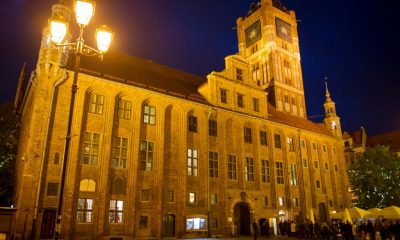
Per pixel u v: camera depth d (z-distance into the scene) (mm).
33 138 28750
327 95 72000
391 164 55000
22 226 26312
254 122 47219
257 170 45156
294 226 41156
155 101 37656
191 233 35688
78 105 31891
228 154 42969
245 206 43375
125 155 33812
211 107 42188
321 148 57688
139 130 35000
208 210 37781
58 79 31344
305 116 76812
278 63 76250
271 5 80875
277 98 72250
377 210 33000
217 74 45062
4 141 38250
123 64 41875
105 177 31328
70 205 28703
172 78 46250
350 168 58656
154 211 33750
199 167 39281
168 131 37969
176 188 36375
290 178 49750
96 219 29891
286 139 51344
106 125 33062
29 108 35812
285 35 81188
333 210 55375
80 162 30719
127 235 31141
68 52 33250
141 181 33938
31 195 27297
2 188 37656
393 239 29828
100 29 15539
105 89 34188
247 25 85438
